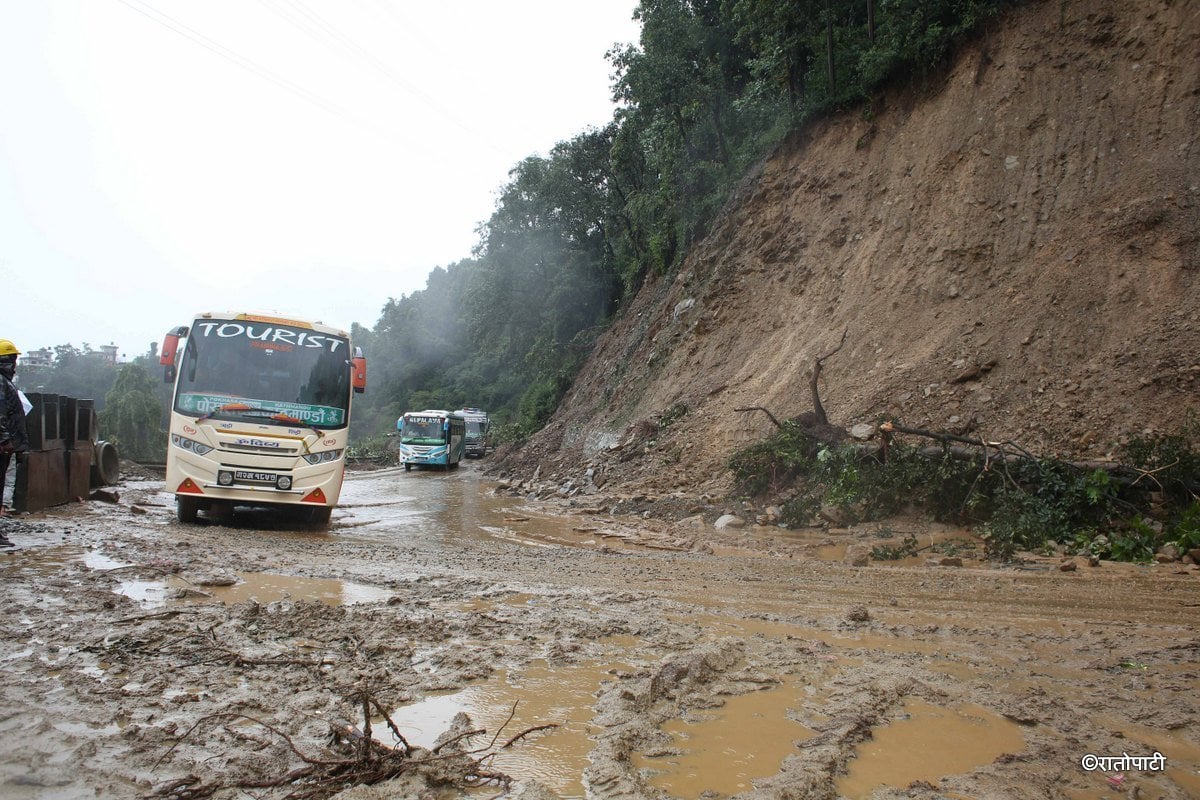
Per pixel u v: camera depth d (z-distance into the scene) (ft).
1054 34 51.24
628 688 11.89
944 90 55.72
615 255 130.93
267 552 25.39
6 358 26.12
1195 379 33.96
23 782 8.13
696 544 32.58
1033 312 42.06
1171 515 28.55
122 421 124.77
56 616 15.11
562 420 98.68
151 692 11.16
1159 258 39.81
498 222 136.56
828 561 27.99
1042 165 47.85
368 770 8.77
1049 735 10.53
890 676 12.87
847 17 66.54
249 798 8.10
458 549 29.37
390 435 177.37
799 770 9.15
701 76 83.51
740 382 56.70
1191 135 42.96
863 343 49.01
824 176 62.28
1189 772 9.43
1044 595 20.22
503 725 10.44
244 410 34.30
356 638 14.35
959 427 38.63
